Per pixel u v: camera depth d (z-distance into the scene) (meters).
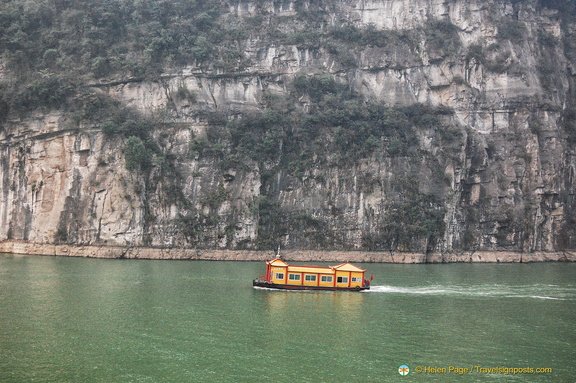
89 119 112.62
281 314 57.34
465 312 60.41
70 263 95.12
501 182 129.38
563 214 134.00
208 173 115.00
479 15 138.62
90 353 44.31
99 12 121.94
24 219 112.44
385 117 125.62
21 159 113.50
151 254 108.50
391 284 79.44
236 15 133.88
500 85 134.75
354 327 52.88
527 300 67.75
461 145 126.31
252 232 113.81
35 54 117.69
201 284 74.19
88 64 117.69
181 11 128.38
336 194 119.88
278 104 124.75
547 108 135.12
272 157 119.75
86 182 110.88
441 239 119.88
